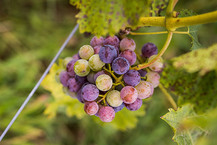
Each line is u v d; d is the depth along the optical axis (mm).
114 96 270
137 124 738
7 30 926
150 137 728
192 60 237
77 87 300
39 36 919
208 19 236
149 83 287
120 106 288
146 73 302
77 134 823
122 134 767
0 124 716
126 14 244
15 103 744
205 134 289
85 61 285
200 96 268
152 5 282
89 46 292
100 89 269
